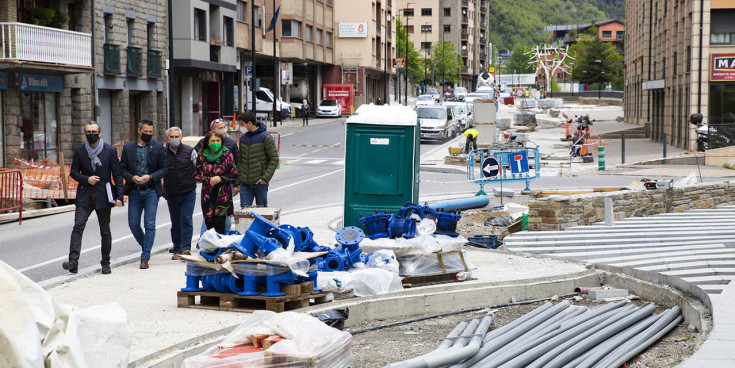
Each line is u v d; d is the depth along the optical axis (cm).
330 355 640
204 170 1254
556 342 799
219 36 5788
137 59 4400
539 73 18425
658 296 1073
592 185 2788
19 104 3284
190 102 5444
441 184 2919
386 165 1459
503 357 736
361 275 991
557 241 1434
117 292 1027
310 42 8662
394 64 12269
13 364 530
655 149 4538
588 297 1116
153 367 689
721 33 3947
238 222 1304
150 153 1232
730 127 3506
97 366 600
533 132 6575
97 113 3784
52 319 575
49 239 1667
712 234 1480
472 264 1216
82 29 3831
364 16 9812
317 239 1504
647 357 804
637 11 7138
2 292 546
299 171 3444
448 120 5434
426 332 926
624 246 1369
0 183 2038
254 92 6131
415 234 1132
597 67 17712
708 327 836
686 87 4241
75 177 1170
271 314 691
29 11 3366
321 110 8425
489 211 2075
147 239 1228
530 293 1109
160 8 4775
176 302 961
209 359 618
